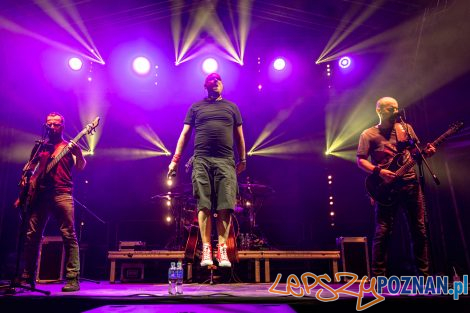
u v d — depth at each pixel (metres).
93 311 2.74
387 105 3.97
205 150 3.59
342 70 7.92
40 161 3.97
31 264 3.85
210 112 3.67
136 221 8.27
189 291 3.64
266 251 5.61
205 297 2.89
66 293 3.39
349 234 8.18
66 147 4.04
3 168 6.95
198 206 3.51
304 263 7.10
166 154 8.60
